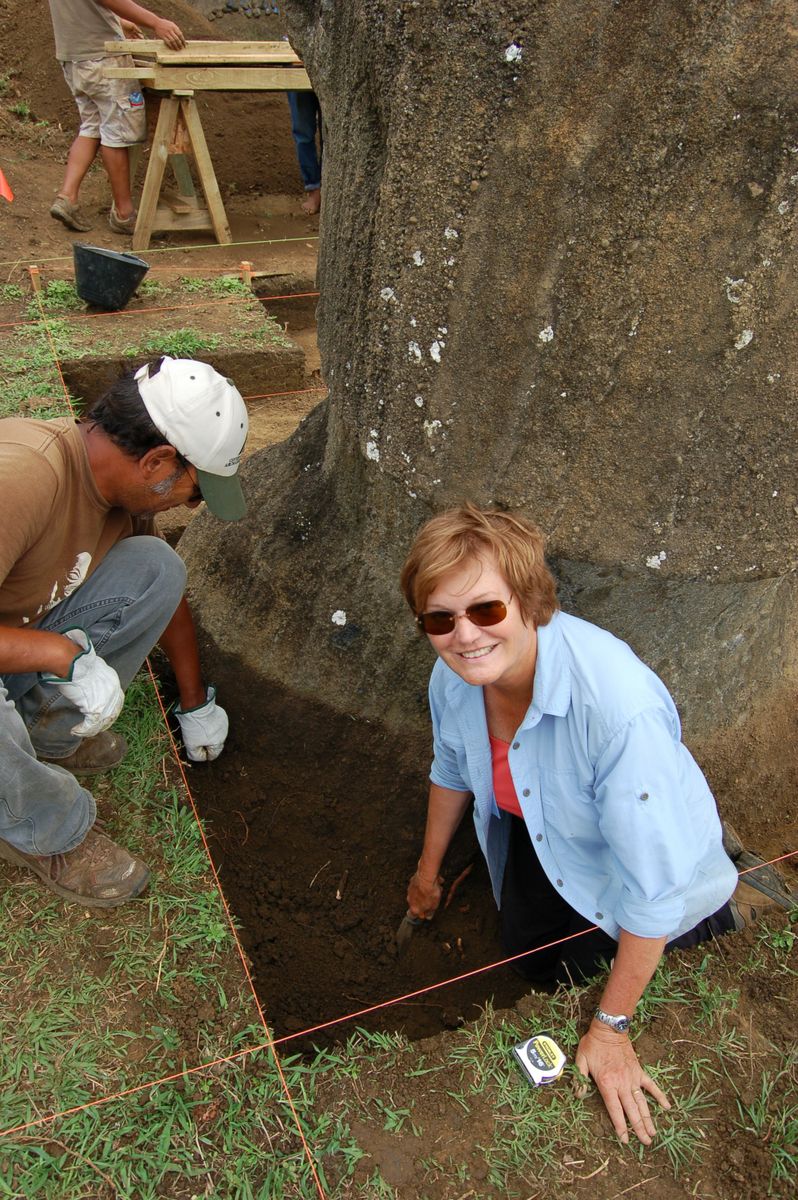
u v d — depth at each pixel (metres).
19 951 2.01
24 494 1.85
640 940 1.73
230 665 3.08
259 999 2.50
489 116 1.86
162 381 1.97
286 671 3.00
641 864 1.66
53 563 2.06
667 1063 1.88
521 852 2.28
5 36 7.50
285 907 2.74
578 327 1.94
